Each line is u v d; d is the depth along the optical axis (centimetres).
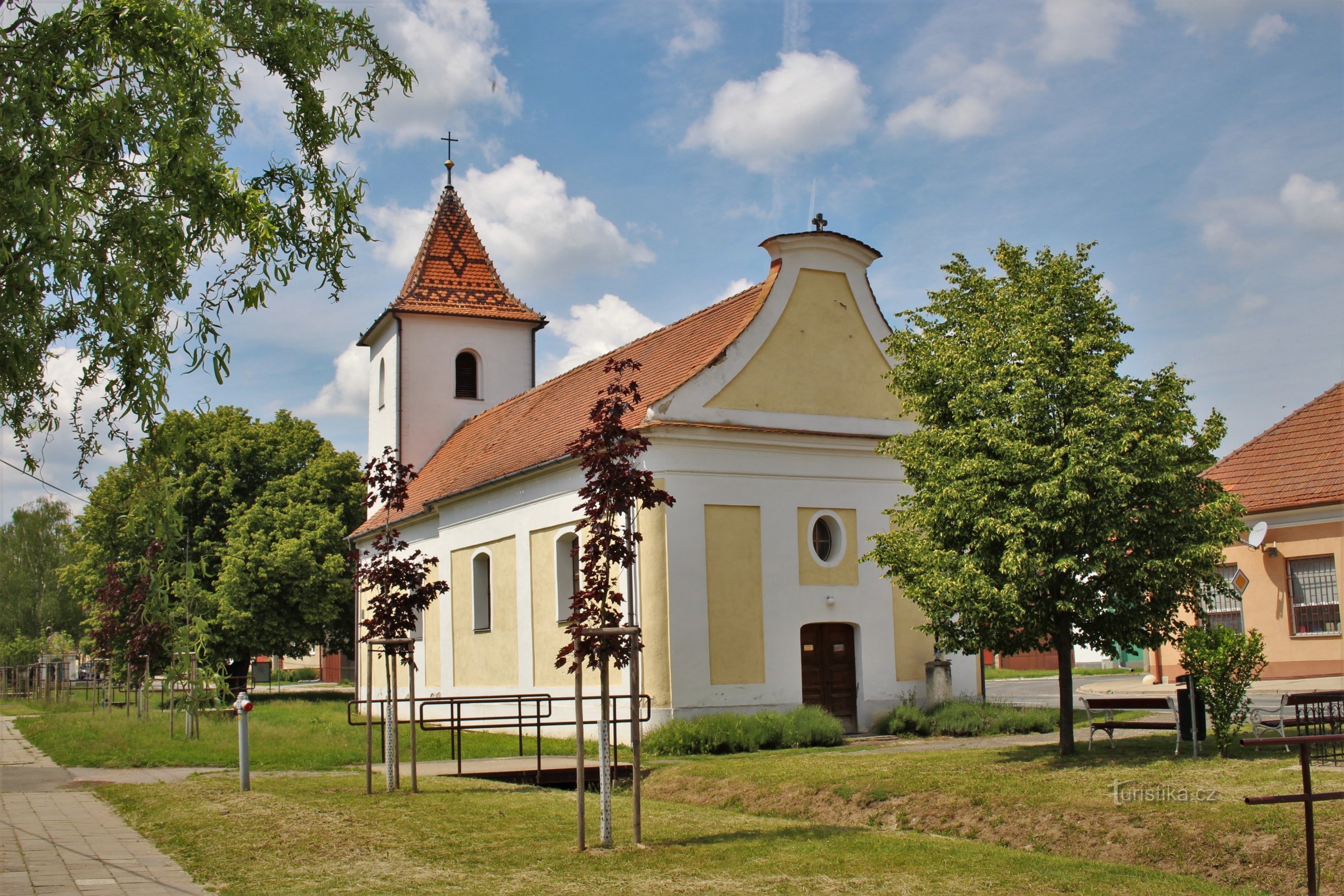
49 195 806
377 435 4044
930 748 1861
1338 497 2448
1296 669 2541
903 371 1611
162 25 876
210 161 904
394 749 1501
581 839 1062
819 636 2300
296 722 2734
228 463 4397
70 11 858
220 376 920
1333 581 2489
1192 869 972
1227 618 2708
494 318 3853
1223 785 1154
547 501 2505
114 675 3519
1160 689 2609
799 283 2364
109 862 1047
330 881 943
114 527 4184
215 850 1089
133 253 872
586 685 2292
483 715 2777
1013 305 1473
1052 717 2177
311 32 1005
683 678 2095
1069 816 1125
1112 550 1368
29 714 3738
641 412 2256
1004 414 1439
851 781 1418
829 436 2302
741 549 2198
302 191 1019
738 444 2217
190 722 2383
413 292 3825
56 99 843
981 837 1160
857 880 919
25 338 845
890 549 1603
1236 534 1412
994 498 1423
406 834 1142
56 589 8794
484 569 2872
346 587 4119
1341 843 920
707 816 1277
